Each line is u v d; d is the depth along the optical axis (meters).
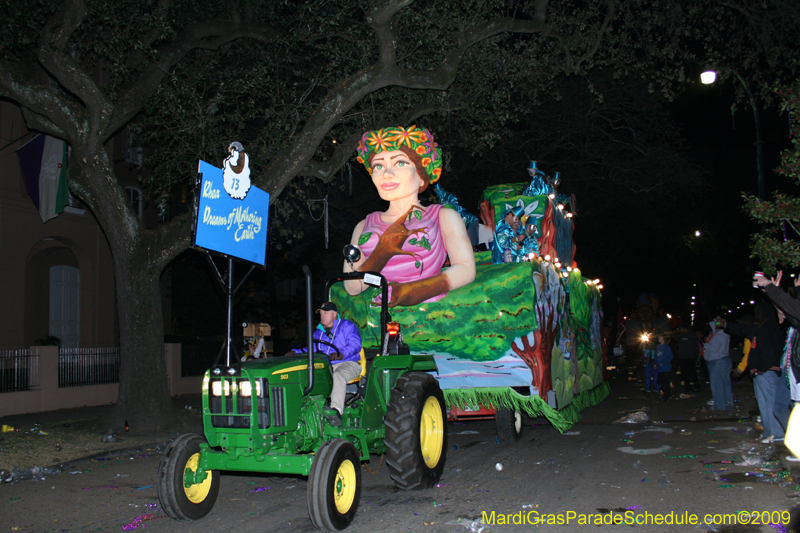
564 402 8.91
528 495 5.96
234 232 5.36
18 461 7.89
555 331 8.68
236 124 12.72
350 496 5.21
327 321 6.20
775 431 8.08
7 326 15.81
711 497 5.68
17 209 16.20
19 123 16.20
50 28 9.48
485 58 12.90
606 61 13.79
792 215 8.47
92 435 9.71
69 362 14.02
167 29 10.54
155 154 12.51
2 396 12.26
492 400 7.85
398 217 8.77
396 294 7.96
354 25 12.19
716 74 12.40
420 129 8.91
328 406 5.79
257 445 5.07
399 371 6.70
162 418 10.30
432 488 6.32
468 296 7.82
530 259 8.04
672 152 21.62
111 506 5.98
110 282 19.22
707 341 12.05
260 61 13.25
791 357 6.34
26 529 5.29
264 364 5.31
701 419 10.59
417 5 11.83
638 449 8.12
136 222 10.54
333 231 23.41
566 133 20.94
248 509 5.80
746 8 12.70
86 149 10.04
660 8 13.29
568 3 13.27
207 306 22.42
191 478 5.41
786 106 8.63
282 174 10.41
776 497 5.59
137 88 10.34
